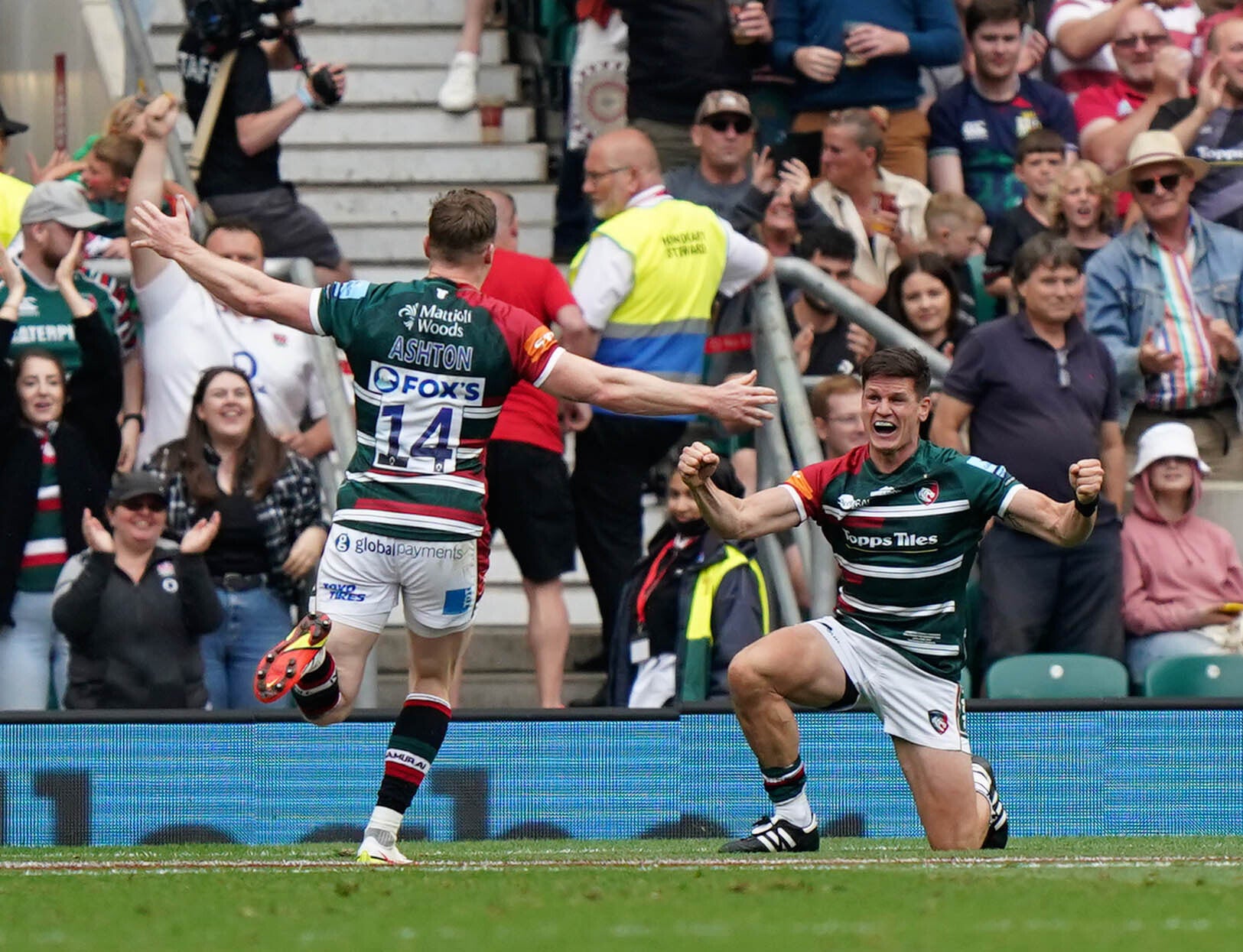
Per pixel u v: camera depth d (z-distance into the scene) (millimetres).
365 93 39719
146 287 28000
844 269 29719
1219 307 30516
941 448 19984
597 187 27531
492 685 29156
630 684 26234
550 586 26578
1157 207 30219
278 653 16406
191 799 24875
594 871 17016
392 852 18062
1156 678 26703
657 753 25188
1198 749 25469
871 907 13836
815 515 20125
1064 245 26969
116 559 25469
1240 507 29531
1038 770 25406
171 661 25406
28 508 26031
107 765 24812
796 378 27531
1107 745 25422
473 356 17188
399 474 17266
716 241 27422
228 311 28000
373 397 17328
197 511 25797
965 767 20469
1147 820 25422
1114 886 15258
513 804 25078
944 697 20359
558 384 17344
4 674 26094
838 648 20188
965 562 20078
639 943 11898
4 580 25938
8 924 13172
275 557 26094
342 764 25047
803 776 20250
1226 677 26781
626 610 26328
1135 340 30141
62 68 38094
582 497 27578
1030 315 27234
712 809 25141
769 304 27969
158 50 39375
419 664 17984
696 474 19094
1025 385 26938
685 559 26031
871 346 29422
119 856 20938
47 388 26172
